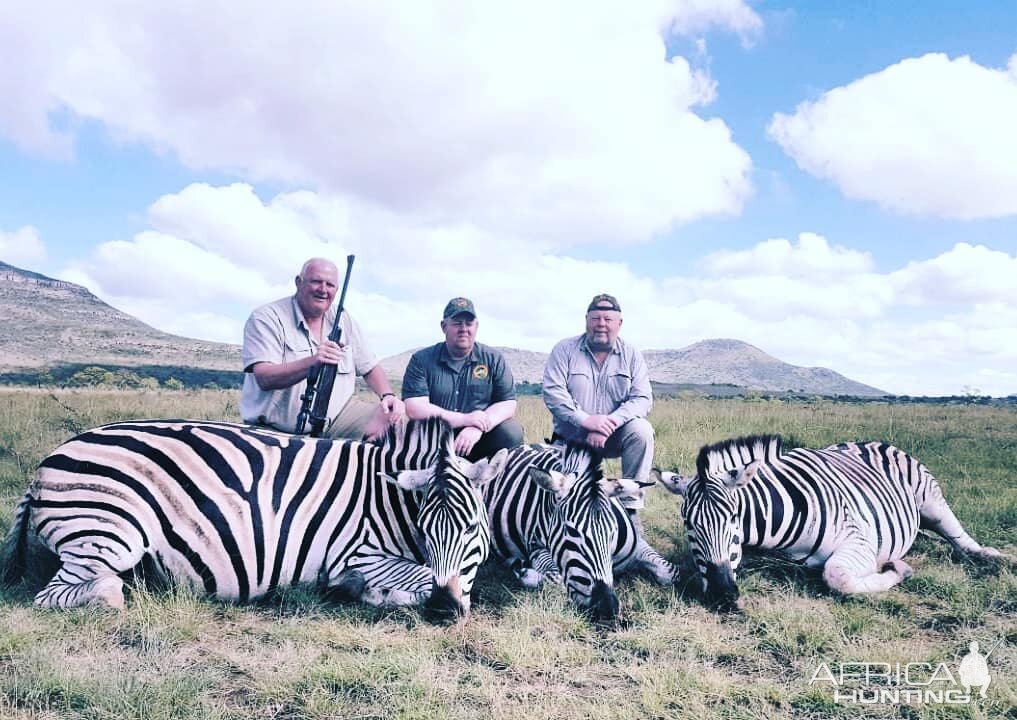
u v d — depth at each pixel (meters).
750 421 15.36
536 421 12.70
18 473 7.44
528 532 5.14
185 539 4.11
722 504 4.69
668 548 5.87
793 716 3.16
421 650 3.60
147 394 19.48
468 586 4.12
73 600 3.84
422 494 4.45
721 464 5.34
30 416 11.37
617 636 3.94
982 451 11.34
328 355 5.32
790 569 5.34
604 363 6.39
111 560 3.97
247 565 4.18
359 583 4.34
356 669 3.34
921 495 5.93
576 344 6.46
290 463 4.50
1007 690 3.30
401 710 3.04
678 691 3.29
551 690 3.31
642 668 3.54
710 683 3.37
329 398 5.49
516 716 3.00
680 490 5.12
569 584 4.37
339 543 4.43
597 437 6.00
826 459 5.83
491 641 3.84
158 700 2.94
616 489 4.71
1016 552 5.96
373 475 4.61
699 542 4.68
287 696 3.13
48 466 4.18
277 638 3.74
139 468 4.14
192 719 2.86
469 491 4.22
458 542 4.08
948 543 6.05
